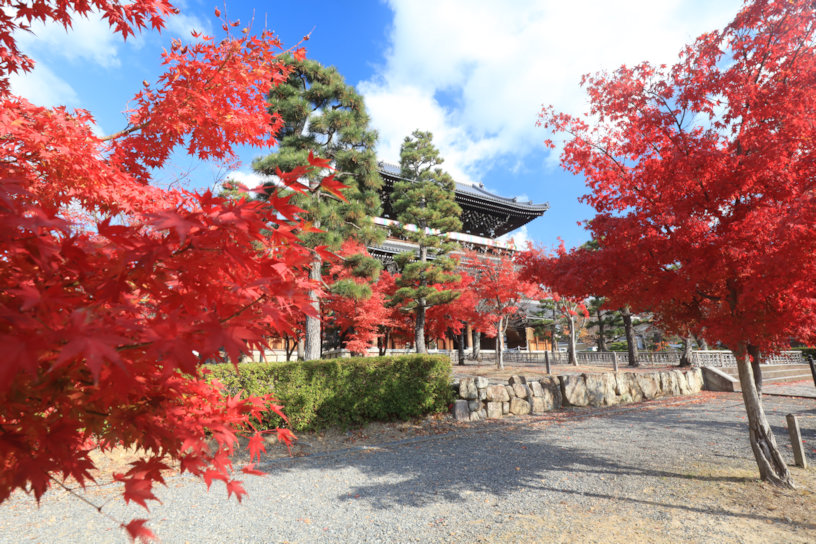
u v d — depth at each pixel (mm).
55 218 1030
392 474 5391
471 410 9438
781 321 4496
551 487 4723
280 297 1278
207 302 1196
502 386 10094
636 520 3727
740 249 4395
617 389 12125
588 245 22062
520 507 4129
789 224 3604
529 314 29828
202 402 1726
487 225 39406
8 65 2170
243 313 1204
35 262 987
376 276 12203
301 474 5445
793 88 4633
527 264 6078
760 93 4738
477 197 35281
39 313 910
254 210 1079
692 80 5238
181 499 4547
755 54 5008
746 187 4520
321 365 7980
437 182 16609
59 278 1069
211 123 2570
